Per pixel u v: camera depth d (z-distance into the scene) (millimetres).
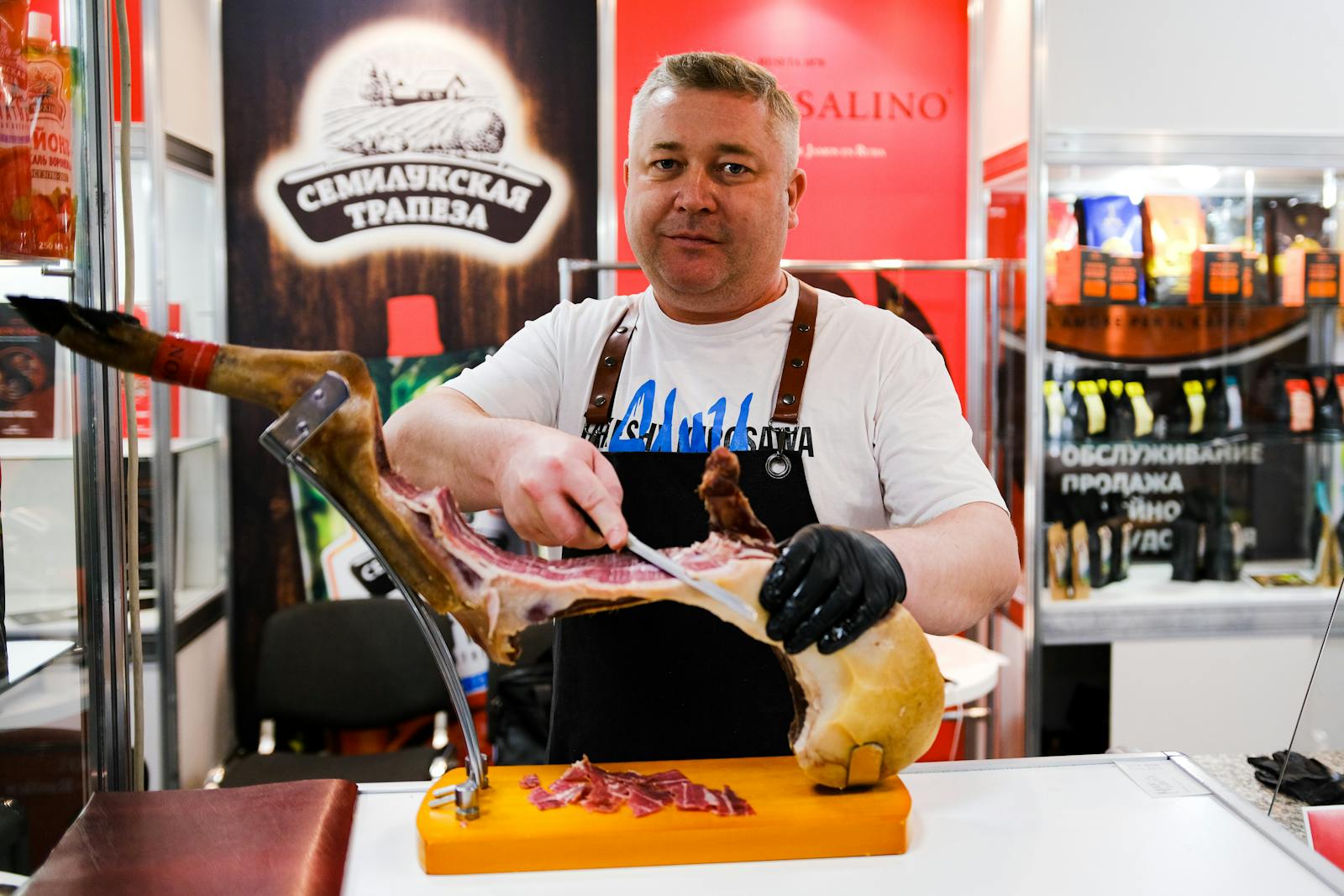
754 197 1268
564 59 3018
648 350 1444
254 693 3053
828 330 1390
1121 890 823
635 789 937
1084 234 2996
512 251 3062
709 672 1290
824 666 896
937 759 3107
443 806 916
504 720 2387
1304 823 908
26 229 933
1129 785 1025
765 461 1337
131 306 1069
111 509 1042
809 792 940
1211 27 2906
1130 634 2943
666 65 1289
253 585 3064
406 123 2998
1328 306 3062
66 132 986
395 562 878
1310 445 3146
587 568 886
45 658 1003
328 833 896
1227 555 3088
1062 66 2857
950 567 1029
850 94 3070
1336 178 3068
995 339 3072
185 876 812
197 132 2908
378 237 3025
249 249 2994
